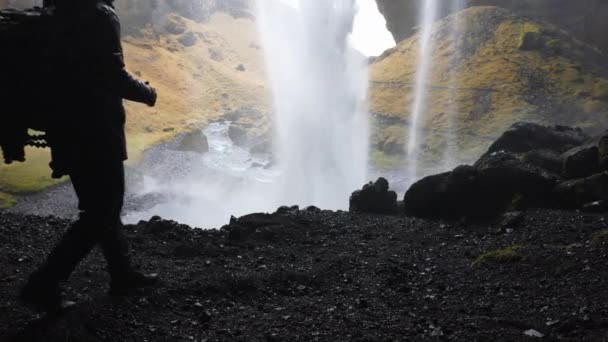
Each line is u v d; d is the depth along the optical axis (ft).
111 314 13.60
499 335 12.91
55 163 13.11
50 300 13.03
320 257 19.45
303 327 13.57
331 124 117.08
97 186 13.16
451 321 13.96
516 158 25.86
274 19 220.64
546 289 16.02
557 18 146.30
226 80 173.47
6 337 12.18
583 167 26.08
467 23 143.33
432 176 25.67
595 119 100.58
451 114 112.78
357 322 13.84
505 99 112.47
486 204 24.56
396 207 26.86
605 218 21.91
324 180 106.63
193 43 195.52
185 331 13.25
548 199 24.44
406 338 12.94
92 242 13.30
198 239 21.11
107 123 12.96
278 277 16.94
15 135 12.74
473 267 18.44
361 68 142.51
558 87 112.88
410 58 140.97
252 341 12.82
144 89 13.28
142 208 93.56
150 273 16.24
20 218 22.45
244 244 20.72
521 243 20.29
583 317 13.70
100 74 12.68
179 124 139.64
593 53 127.03
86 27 12.53
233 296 15.69
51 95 12.52
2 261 17.19
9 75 12.28
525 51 127.95
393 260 19.29
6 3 138.10
